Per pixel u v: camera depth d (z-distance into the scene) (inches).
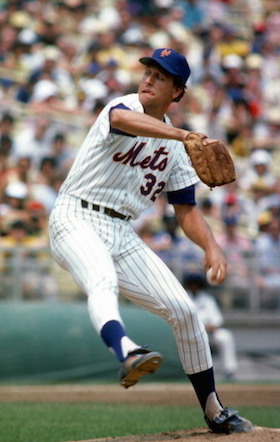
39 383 1192.8
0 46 1934.1
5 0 2043.6
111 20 2127.2
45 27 1994.3
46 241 1481.3
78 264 490.6
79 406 910.4
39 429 700.7
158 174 532.7
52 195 1565.0
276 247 1604.3
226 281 1512.1
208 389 549.3
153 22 2197.3
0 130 1670.8
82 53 2014.0
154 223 1567.4
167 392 1071.0
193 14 2266.2
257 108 2012.8
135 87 1884.8
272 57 2237.9
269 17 2365.9
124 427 716.0
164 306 525.3
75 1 2118.6
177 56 508.7
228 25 2290.8
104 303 460.4
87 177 514.6
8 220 1470.2
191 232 556.1
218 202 1688.0
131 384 446.0
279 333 1523.1
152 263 530.0
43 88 1782.7
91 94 1835.6
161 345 1237.7
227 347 1363.2
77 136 1753.2
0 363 1175.6
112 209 520.7
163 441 523.2
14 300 1362.0
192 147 465.4
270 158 1924.2
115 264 528.1
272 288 1526.8
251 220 1673.2
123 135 492.4
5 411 840.3
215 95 1978.3
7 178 1546.5
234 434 529.3
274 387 1108.5
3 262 1364.4
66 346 1212.5
